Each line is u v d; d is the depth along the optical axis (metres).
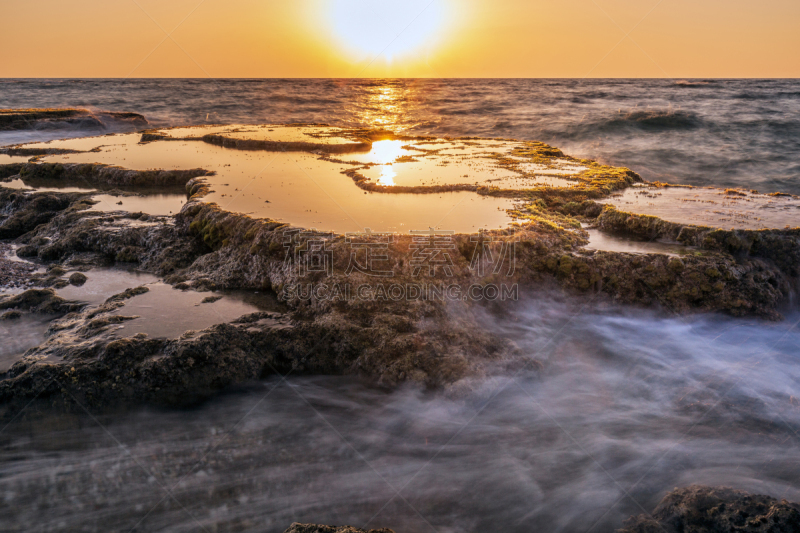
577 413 3.23
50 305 3.90
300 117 18.03
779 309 4.18
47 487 2.68
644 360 3.68
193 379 3.21
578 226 4.75
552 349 3.72
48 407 3.00
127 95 26.97
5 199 5.97
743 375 3.50
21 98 23.98
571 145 12.40
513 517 2.57
